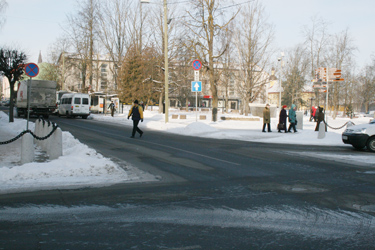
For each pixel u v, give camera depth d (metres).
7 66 20.25
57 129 9.01
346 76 46.53
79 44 45.84
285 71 55.94
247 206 5.44
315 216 4.95
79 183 6.88
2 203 5.39
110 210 5.14
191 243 3.85
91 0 43.88
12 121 21.25
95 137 16.44
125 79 47.50
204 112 60.84
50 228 4.30
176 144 14.25
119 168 8.46
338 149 14.04
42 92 30.58
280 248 3.74
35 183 6.70
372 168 9.31
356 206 5.51
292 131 22.38
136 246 3.74
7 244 3.75
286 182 7.37
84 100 35.72
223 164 9.62
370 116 58.00
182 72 44.81
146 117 38.25
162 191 6.43
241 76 43.47
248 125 26.81
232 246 3.78
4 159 9.26
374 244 3.90
